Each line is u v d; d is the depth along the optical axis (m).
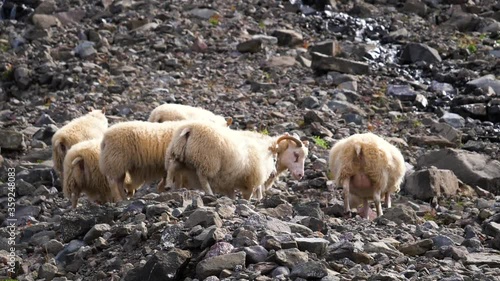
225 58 29.20
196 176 14.71
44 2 34.88
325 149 20.47
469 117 24.55
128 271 10.70
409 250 11.41
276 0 35.22
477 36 32.12
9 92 27.81
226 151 14.45
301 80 26.98
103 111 18.16
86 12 34.25
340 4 35.66
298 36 30.97
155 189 16.38
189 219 11.55
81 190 15.69
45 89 27.58
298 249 10.69
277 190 16.86
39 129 22.48
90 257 12.00
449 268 10.52
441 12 34.62
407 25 33.47
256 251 10.46
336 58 27.55
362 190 14.68
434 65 29.17
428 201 16.55
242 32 31.69
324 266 10.01
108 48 29.92
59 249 12.80
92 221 12.93
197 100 24.94
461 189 17.38
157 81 26.89
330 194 16.83
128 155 14.75
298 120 23.06
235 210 12.33
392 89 26.02
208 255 10.58
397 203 15.90
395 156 14.88
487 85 26.28
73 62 28.70
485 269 10.73
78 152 15.47
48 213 16.41
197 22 32.62
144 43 30.44
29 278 11.78
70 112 24.03
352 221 13.24
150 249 11.45
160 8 34.16
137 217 12.62
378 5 35.53
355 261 10.70
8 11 35.62
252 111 23.86
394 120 23.91
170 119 17.84
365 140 14.61
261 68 28.31
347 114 23.66
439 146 21.81
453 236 12.46
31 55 29.98
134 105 24.28
